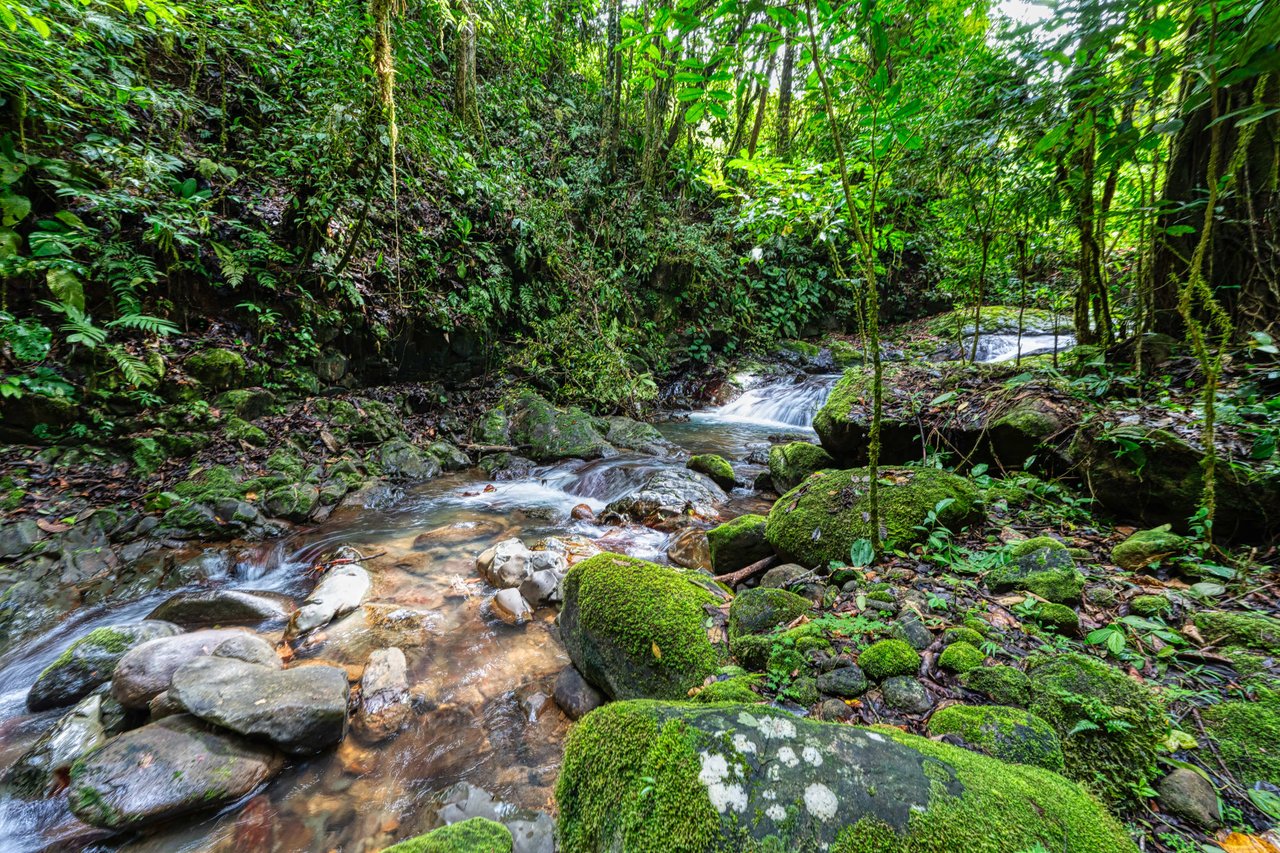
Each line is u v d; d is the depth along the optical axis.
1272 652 1.76
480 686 2.67
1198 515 2.38
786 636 2.11
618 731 1.41
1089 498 3.07
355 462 5.39
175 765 1.92
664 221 10.33
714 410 10.12
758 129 10.87
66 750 2.06
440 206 7.10
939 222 4.98
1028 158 2.87
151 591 3.38
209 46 5.29
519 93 9.48
